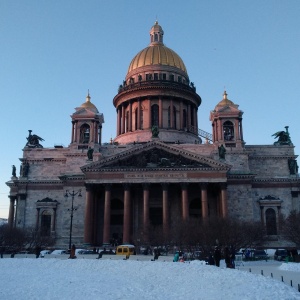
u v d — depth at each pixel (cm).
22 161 10281
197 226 7200
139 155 9006
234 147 9875
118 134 12300
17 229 8462
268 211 9531
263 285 2639
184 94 12131
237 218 8725
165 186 8712
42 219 9706
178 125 11869
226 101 10456
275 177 9819
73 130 10338
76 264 4709
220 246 6469
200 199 9556
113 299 2609
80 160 9969
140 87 11881
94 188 9050
